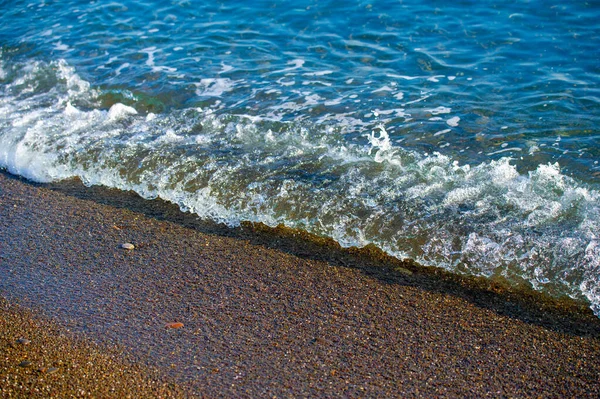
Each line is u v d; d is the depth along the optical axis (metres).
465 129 6.66
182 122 7.16
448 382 3.81
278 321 4.34
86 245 5.30
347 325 4.30
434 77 7.82
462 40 8.60
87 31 9.73
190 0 10.48
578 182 5.62
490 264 4.83
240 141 6.67
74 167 6.51
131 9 10.38
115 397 3.69
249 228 5.50
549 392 3.74
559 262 4.74
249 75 8.15
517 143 6.36
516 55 8.14
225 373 3.87
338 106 7.30
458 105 7.15
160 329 4.27
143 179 6.20
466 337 4.19
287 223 5.49
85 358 4.01
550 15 8.94
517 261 4.81
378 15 9.41
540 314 4.40
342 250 5.16
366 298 4.58
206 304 4.53
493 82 7.59
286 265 4.99
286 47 8.83
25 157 6.70
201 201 5.82
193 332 4.24
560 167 5.89
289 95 7.59
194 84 7.99
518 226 5.07
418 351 4.06
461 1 9.55
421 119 6.91
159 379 3.82
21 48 9.32
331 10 9.69
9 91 8.25
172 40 9.26
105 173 6.36
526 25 8.78
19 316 4.44
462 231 5.10
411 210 5.38
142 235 5.43
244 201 5.74
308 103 7.39
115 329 4.27
